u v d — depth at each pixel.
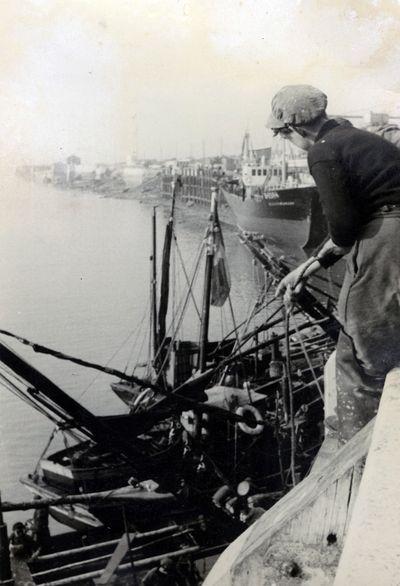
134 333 15.72
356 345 2.85
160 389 6.62
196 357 14.35
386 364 2.82
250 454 9.73
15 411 13.59
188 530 7.72
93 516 8.73
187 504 7.27
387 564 1.53
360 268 2.71
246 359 13.99
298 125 2.86
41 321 14.59
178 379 14.21
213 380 12.64
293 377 11.80
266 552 2.24
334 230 2.74
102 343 14.89
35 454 12.85
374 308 2.73
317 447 10.65
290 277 3.42
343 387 3.04
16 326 14.43
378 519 1.68
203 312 13.38
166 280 16.50
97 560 7.34
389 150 2.67
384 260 2.65
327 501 2.20
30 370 5.47
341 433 3.09
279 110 2.89
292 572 2.19
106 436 6.16
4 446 12.96
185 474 7.12
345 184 2.65
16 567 6.82
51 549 8.26
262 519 2.56
